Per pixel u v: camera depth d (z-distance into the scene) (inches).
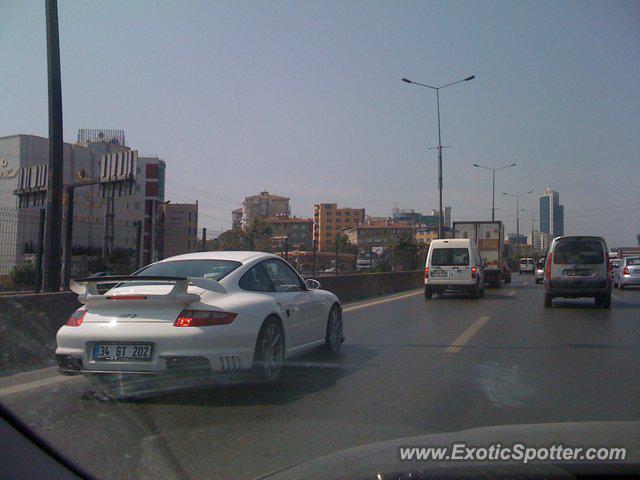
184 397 261.9
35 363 331.9
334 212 5019.7
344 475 151.7
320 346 357.1
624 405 252.4
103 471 176.9
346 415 236.4
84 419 227.5
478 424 223.6
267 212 5029.5
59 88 449.7
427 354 377.7
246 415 235.8
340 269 1139.3
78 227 1136.2
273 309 283.6
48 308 348.8
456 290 868.0
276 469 177.9
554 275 690.2
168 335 242.2
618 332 487.2
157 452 192.7
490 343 425.1
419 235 4178.2
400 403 255.0
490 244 1234.0
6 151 1934.1
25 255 542.6
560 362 351.6
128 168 1138.0
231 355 251.6
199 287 259.8
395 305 754.2
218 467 180.1
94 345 249.3
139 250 584.7
